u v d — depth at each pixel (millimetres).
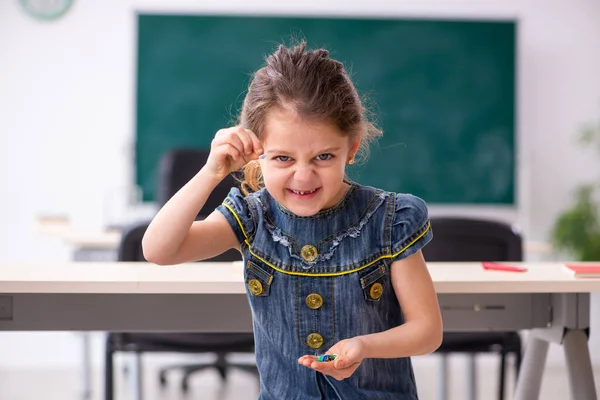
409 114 4938
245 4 4879
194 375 4566
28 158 4793
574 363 1761
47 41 4793
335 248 1319
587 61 5031
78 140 4824
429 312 1294
